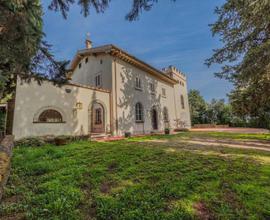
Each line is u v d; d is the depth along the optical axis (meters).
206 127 30.30
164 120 20.36
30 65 6.50
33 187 3.82
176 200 3.08
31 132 9.74
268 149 7.39
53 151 7.01
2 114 11.01
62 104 11.12
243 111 11.74
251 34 7.91
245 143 9.24
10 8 4.08
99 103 13.27
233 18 7.89
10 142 6.11
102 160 5.61
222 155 6.18
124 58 15.54
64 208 2.88
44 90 10.48
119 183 3.87
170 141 9.98
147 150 6.86
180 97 25.39
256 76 7.83
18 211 2.90
